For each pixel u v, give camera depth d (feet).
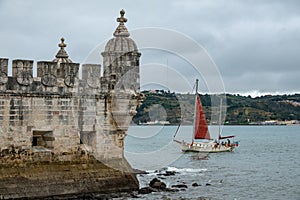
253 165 261.03
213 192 167.94
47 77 134.51
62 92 136.56
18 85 130.31
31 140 132.16
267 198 163.53
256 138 590.96
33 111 132.46
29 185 129.59
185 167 240.12
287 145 448.24
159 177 195.52
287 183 195.00
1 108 128.16
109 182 142.92
